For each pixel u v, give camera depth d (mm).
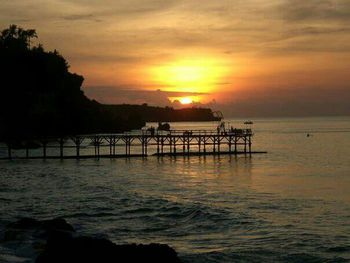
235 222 30250
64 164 74438
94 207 35156
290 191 48344
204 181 56688
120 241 25219
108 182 53125
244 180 58344
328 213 34812
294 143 146875
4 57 138125
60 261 18750
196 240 25625
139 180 56219
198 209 33844
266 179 59688
